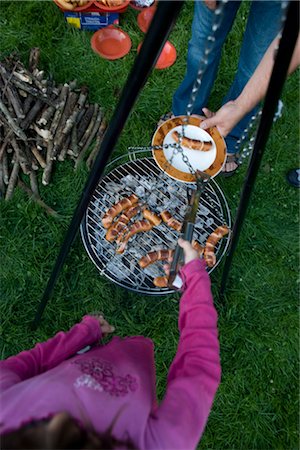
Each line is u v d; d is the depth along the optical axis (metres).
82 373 1.04
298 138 2.57
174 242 2.23
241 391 2.12
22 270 2.21
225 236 2.28
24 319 2.14
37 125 2.35
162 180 2.33
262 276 2.32
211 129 1.90
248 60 1.89
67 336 1.31
